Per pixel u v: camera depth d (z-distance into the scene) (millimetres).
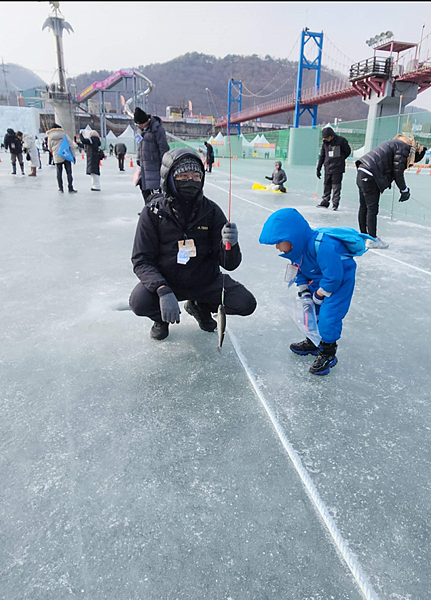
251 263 4352
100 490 1508
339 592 1174
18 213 6863
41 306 3141
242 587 1182
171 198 2229
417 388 2215
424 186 8156
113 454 1686
